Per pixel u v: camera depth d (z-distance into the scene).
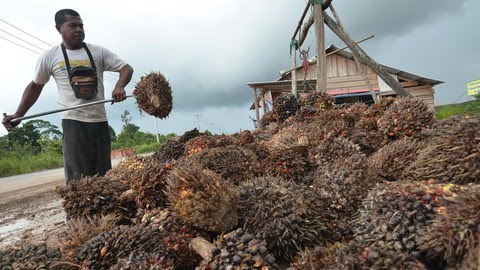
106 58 6.16
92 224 3.56
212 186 3.07
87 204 3.99
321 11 10.11
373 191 2.99
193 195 3.02
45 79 5.87
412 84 21.89
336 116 7.29
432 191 2.60
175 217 3.28
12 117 5.73
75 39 5.72
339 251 2.27
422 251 2.37
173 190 3.19
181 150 7.19
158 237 3.13
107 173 5.38
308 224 3.05
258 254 2.61
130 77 6.09
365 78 11.06
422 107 5.13
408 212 2.54
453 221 2.21
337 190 3.41
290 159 4.52
